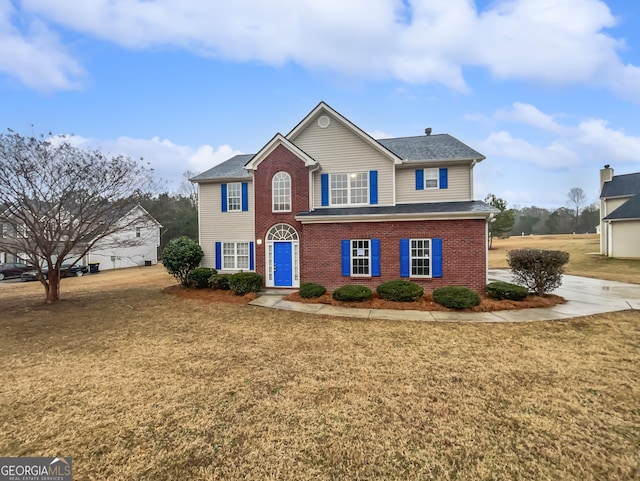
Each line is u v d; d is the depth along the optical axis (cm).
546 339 703
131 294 1393
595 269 2008
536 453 325
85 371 555
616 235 2319
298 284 1402
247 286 1240
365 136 1367
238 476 297
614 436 354
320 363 580
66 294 1424
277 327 830
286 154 1402
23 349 679
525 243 4169
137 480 293
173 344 702
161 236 3494
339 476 296
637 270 1886
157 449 339
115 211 1299
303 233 1300
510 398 441
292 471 303
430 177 1388
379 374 528
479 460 315
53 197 1113
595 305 1015
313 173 1434
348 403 432
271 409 418
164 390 478
